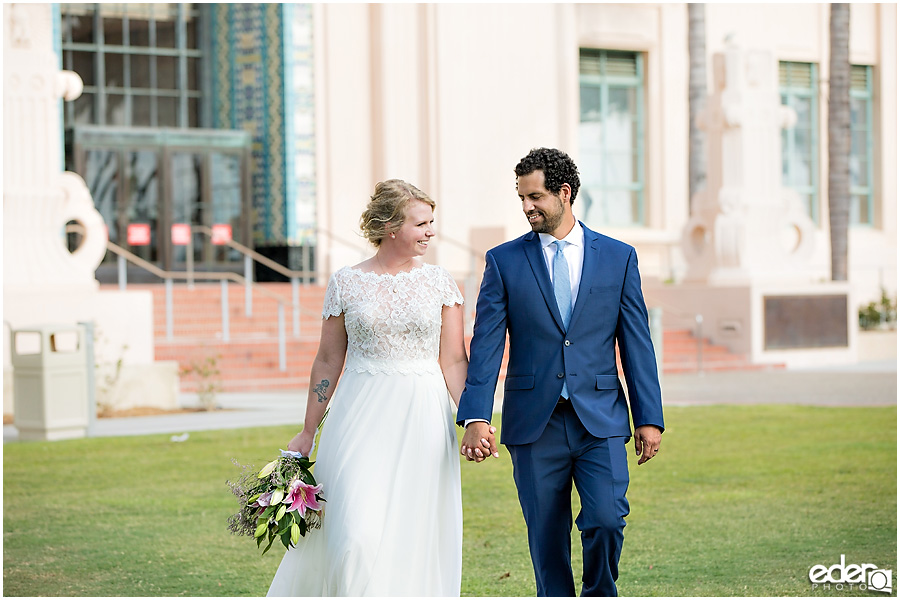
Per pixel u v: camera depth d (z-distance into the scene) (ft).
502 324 16.10
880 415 41.27
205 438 36.06
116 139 69.92
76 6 71.87
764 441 35.50
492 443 15.64
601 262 15.99
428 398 15.98
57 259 46.83
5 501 26.99
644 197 86.22
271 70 72.90
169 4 74.64
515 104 78.18
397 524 15.44
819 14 90.99
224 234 62.54
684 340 64.54
